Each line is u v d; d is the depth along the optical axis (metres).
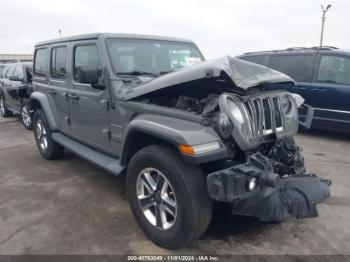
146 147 3.03
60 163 5.51
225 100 2.74
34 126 5.88
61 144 4.89
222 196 2.54
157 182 2.96
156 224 3.01
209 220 2.75
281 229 3.32
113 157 3.94
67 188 4.43
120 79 3.65
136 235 3.23
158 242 2.99
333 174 4.89
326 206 3.84
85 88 4.20
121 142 3.68
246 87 2.78
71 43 4.48
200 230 2.74
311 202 2.81
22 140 7.34
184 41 4.60
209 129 2.73
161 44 4.28
